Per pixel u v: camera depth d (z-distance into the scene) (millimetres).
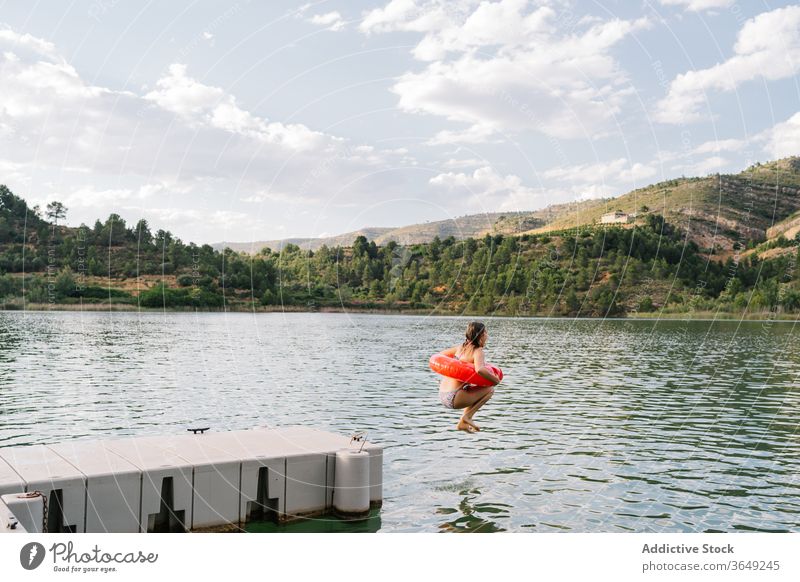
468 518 9164
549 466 11867
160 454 8562
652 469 11750
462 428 9078
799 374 26141
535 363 30062
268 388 21297
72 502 7453
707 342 43000
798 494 10430
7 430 14148
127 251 76000
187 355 31531
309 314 73750
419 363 30000
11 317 57062
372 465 9250
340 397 19594
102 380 22094
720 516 9422
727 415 17000
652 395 20297
